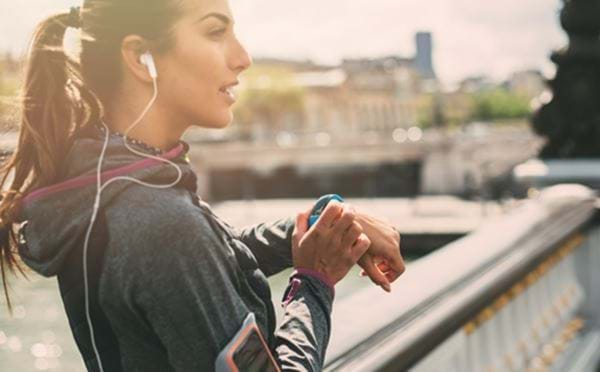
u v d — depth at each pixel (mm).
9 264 1240
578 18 6844
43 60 1185
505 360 3873
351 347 2039
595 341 5453
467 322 3041
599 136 6801
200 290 1073
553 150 6941
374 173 50531
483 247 3662
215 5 1215
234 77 1254
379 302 2514
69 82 1207
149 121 1217
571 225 5020
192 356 1081
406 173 50062
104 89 1212
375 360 2016
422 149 48312
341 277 1317
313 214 1366
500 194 33219
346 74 102250
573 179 6727
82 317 1127
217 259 1100
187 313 1068
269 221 1506
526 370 4227
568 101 6867
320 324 1260
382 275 1394
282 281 8406
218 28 1223
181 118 1243
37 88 1185
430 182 48031
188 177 1171
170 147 1248
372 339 2148
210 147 52500
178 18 1192
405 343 2219
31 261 1170
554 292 5152
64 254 1118
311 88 97062
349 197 51312
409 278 2922
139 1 1178
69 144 1183
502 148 46000
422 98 103812
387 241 1407
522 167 6965
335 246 1289
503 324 3934
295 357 1197
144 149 1188
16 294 1339
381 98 103500
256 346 1110
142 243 1065
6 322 11398
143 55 1190
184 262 1068
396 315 2379
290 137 77000
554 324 4984
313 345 1229
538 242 4234
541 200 5219
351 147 50812
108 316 1104
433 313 2549
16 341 10906
